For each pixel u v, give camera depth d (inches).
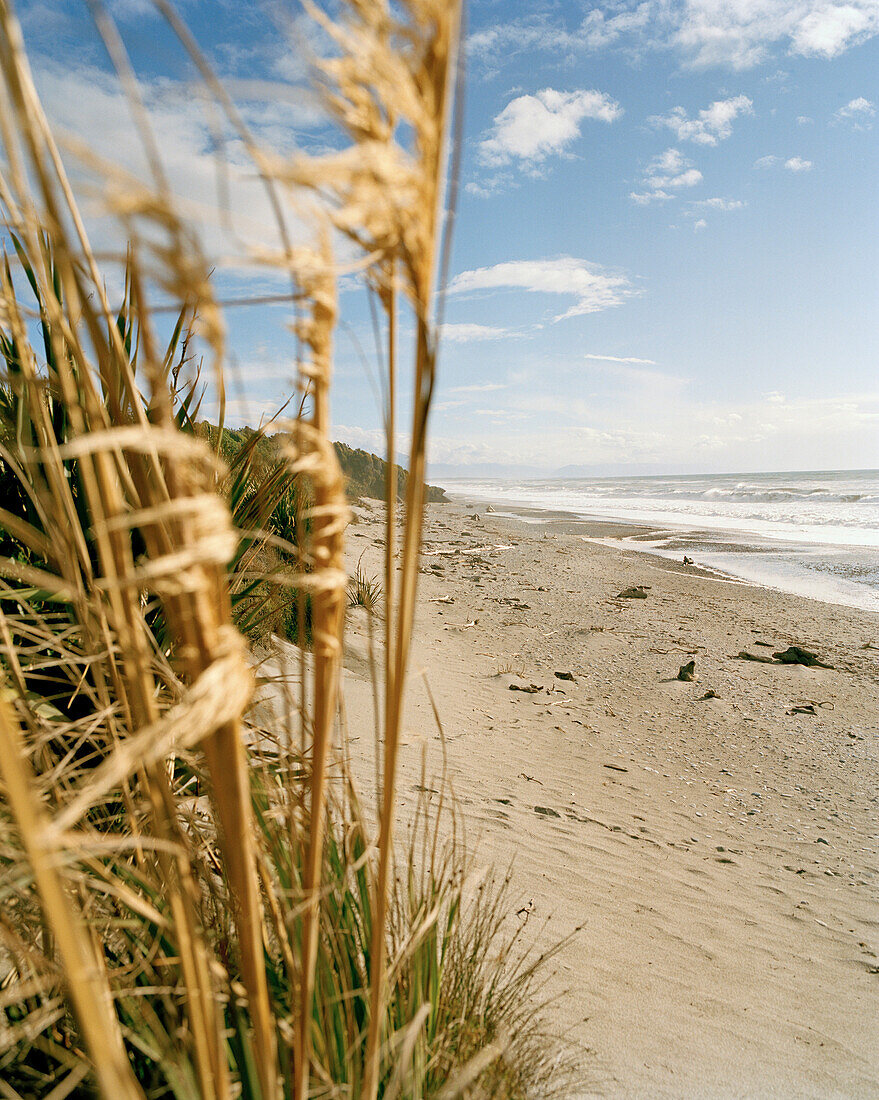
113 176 14.5
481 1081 59.3
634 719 289.6
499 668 338.3
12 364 41.1
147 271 16.3
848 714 310.0
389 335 25.5
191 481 21.4
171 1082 36.0
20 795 17.4
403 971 55.1
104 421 25.7
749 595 583.8
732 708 310.3
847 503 1596.9
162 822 29.8
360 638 274.8
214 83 16.5
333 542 25.9
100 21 16.1
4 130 22.1
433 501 1910.7
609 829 182.2
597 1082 84.6
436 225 22.1
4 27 20.6
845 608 541.3
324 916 47.1
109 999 36.7
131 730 37.0
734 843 188.9
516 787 197.0
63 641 56.2
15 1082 45.2
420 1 20.6
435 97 21.3
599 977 113.7
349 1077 43.3
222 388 49.9
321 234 20.9
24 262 44.5
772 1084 93.7
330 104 18.7
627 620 463.8
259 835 46.4
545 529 1153.4
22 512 65.1
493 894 130.0
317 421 24.0
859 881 174.1
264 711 61.0
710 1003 113.2
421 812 157.9
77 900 41.5
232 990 42.6
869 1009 119.6
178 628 24.9
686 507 1761.8
